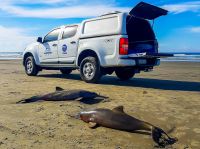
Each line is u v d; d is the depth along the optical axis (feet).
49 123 8.59
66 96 11.50
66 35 18.52
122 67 15.74
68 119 9.00
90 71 16.87
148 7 15.12
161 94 13.43
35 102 11.30
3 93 13.25
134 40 16.20
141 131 7.87
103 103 11.14
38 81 17.98
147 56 14.96
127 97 12.46
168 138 7.36
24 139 7.22
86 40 16.92
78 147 6.79
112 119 7.96
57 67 19.31
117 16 15.44
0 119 8.91
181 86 16.67
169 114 9.63
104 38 15.84
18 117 9.18
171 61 55.57
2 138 7.23
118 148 6.78
